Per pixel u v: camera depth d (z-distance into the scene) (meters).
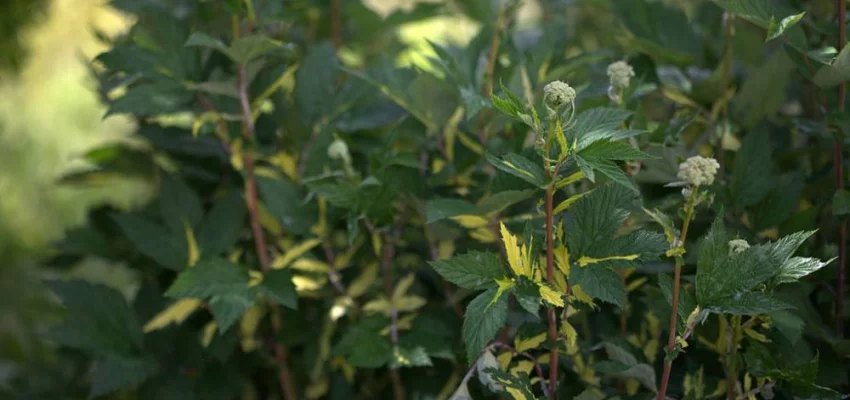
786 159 1.57
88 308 1.66
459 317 1.59
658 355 1.49
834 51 1.38
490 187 1.42
